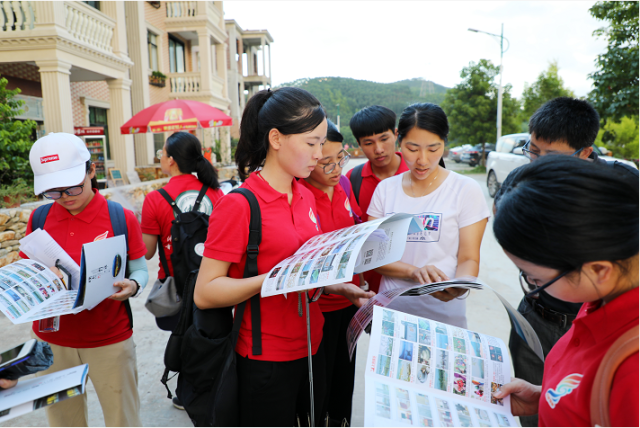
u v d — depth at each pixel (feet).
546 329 5.29
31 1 20.92
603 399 2.07
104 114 33.96
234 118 75.56
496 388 3.15
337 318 6.04
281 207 4.22
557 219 2.01
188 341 4.08
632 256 2.05
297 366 4.27
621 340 2.05
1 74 23.68
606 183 2.01
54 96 21.54
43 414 7.22
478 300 12.19
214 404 3.92
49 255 4.77
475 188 5.22
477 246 5.18
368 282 6.79
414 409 2.80
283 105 3.94
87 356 5.19
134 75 36.47
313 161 4.12
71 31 22.79
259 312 4.04
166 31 44.50
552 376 2.62
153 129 20.53
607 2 24.45
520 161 27.68
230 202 3.96
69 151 4.70
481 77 54.03
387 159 7.13
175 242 6.95
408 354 3.24
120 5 27.68
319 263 3.38
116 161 29.19
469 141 56.18
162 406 7.45
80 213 5.16
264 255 4.08
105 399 5.35
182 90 44.96
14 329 10.41
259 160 4.44
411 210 5.52
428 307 5.27
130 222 5.51
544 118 5.07
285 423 4.30
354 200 7.35
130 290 5.02
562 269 2.13
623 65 24.70
